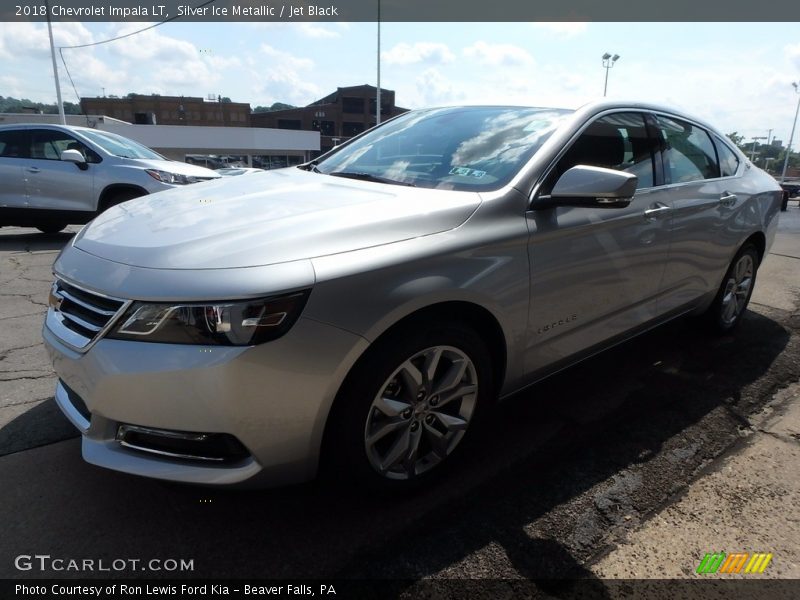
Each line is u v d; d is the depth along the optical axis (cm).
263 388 172
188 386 170
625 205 233
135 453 187
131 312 175
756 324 441
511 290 226
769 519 216
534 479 237
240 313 169
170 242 195
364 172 290
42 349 368
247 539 199
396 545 198
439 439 225
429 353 208
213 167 4769
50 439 260
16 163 746
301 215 212
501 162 255
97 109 7294
